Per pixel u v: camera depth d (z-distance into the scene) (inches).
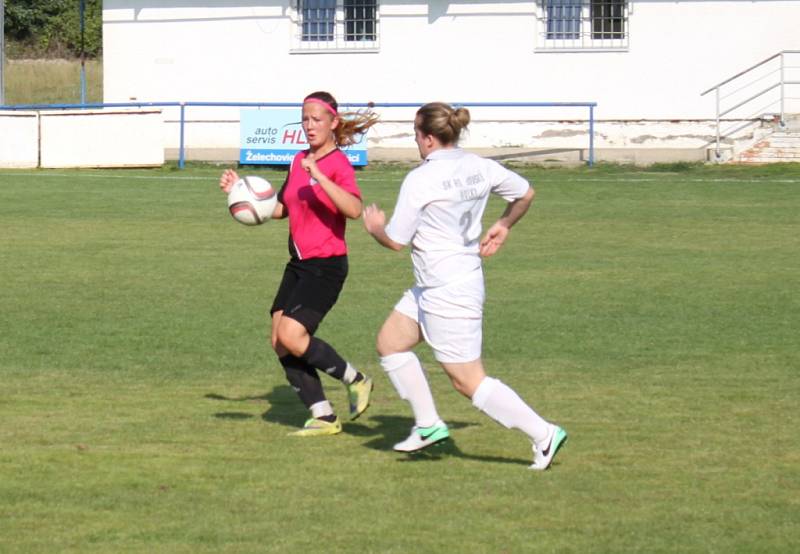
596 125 3036.4
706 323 1124.5
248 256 1553.9
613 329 1098.7
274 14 3137.3
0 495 618.2
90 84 4626.0
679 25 2982.3
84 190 2347.4
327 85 3142.2
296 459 690.8
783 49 2957.7
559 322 1130.7
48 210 2027.6
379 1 3093.0
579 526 575.2
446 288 648.4
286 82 3157.0
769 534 565.3
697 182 2455.7
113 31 3213.6
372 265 1493.6
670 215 1964.8
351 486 637.9
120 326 1106.1
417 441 685.9
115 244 1651.1
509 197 668.1
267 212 760.3
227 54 3171.8
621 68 3014.3
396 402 845.2
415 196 644.1
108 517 586.6
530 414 661.9
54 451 700.7
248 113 2790.4
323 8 3132.4
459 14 3065.9
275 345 748.0
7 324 1111.6
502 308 1202.6
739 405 821.9
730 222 1879.9
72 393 855.1
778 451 706.8
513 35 3051.2
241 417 791.1
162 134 2832.2
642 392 862.5
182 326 1107.9
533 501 612.7
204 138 3189.0
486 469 671.1
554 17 3043.8
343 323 1125.1
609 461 685.9
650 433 747.4
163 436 738.8
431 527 573.6
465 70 3080.7
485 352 1004.6
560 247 1633.9
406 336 675.4
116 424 766.5
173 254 1566.2
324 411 749.9
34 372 923.4
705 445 720.3
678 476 657.0
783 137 2837.1
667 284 1342.3
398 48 3102.9
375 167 2837.1
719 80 2982.3
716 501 613.6
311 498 617.3
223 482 643.5
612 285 1336.1
